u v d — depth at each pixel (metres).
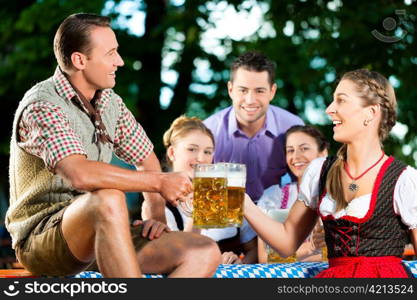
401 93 10.02
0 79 10.71
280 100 11.56
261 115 5.08
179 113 11.09
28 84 10.75
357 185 2.99
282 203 4.74
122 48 10.78
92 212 2.61
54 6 10.56
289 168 5.21
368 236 2.94
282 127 5.27
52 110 2.96
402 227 3.00
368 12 9.04
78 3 10.61
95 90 3.28
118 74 10.69
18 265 4.73
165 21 10.57
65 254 2.89
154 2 11.02
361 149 3.01
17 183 3.17
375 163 3.01
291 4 9.59
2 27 10.95
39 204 3.13
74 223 2.74
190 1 10.52
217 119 5.34
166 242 2.88
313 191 3.17
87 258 2.89
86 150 3.17
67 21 3.16
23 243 3.15
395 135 10.41
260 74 5.02
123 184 2.70
